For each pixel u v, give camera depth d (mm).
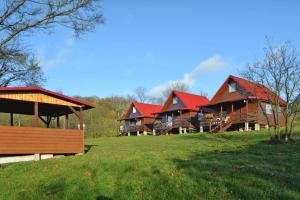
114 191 10805
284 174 10664
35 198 10938
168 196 9766
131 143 30250
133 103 58750
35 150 20484
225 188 9711
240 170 11297
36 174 14367
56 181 12617
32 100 20875
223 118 40406
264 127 37594
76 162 16188
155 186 10742
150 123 56375
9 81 31219
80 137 22656
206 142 25281
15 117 51656
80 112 22984
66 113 26125
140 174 12359
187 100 49219
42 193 11414
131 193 10375
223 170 11516
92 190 11109
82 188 11477
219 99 42562
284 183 9758
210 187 9906
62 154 21938
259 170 11195
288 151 16344
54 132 21516
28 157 20391
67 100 22391
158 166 13250
